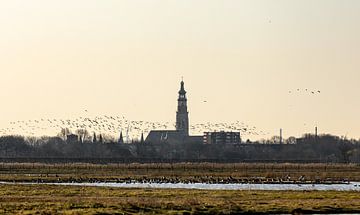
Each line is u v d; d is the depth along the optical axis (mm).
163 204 89938
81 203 91188
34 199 99188
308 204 94188
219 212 85812
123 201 94312
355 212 89250
